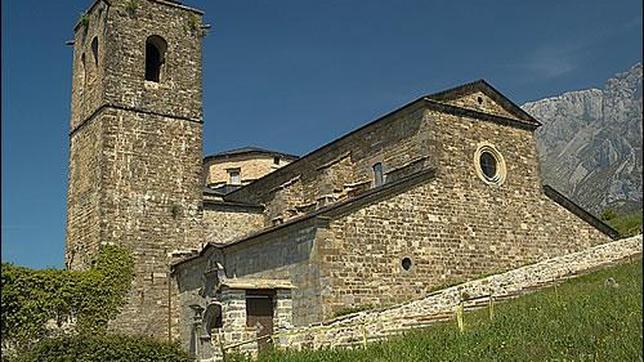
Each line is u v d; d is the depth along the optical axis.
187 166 39.62
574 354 13.61
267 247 29.56
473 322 20.22
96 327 34.06
